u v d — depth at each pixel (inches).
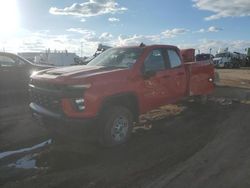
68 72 238.8
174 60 310.7
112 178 184.1
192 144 243.8
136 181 180.1
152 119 323.6
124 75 246.7
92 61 295.4
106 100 229.3
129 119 246.4
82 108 218.1
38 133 273.9
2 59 435.2
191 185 174.6
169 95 298.8
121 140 240.8
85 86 219.0
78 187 173.8
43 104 238.8
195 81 343.9
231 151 228.1
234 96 480.4
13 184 178.1
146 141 252.5
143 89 262.8
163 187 172.2
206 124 305.3
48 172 195.0
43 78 236.1
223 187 172.6
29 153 229.0
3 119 322.3
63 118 218.2
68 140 254.5
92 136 231.0
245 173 190.1
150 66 275.4
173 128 291.6
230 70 1316.4
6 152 231.6
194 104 394.3
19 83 443.2
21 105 393.7
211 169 196.1
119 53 282.5
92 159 214.7
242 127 292.8
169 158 214.7
